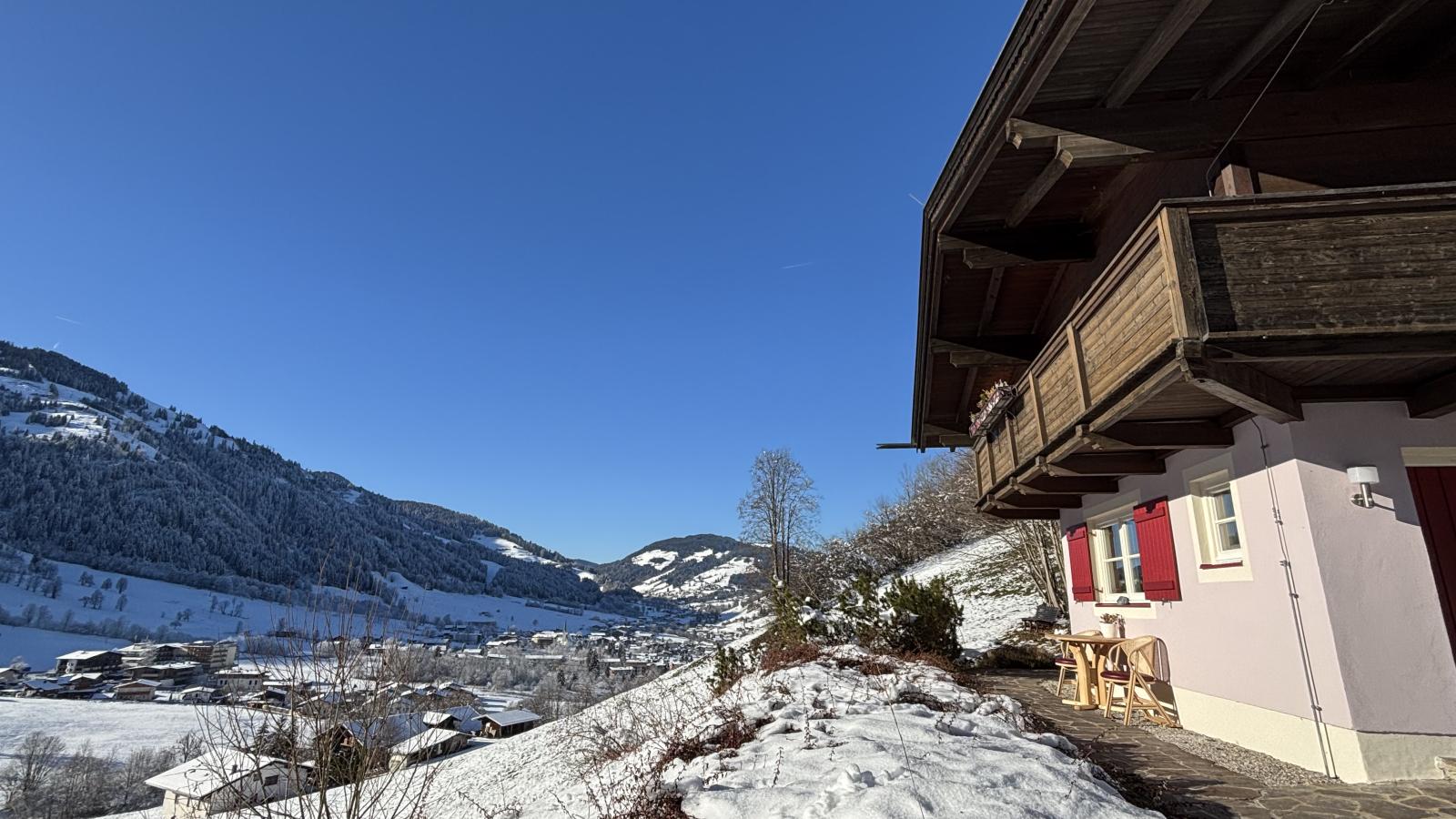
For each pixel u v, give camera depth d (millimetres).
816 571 40906
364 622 5664
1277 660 6289
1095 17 5461
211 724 5141
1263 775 5816
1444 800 4934
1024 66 5984
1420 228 4910
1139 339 5527
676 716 9992
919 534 38219
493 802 12703
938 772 4766
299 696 5148
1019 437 9570
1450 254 4852
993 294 10711
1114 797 4703
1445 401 5496
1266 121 5980
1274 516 6215
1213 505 7527
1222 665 7141
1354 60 5973
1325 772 5738
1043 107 6453
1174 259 4902
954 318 11391
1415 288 4805
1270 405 5512
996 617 21062
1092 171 8023
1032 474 8836
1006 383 10297
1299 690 6012
